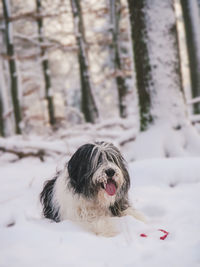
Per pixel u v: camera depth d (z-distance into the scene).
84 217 3.61
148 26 6.87
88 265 2.57
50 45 15.41
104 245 2.96
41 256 2.75
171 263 2.53
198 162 5.27
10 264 2.63
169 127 6.77
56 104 24.52
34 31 19.12
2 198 4.93
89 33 18.25
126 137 8.51
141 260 2.62
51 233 3.23
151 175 5.20
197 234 3.12
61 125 15.05
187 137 6.73
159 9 6.86
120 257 2.70
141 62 6.98
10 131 17.58
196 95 13.48
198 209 3.85
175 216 3.76
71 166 3.67
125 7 14.42
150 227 3.42
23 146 8.23
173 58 6.93
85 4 15.98
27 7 18.92
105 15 16.27
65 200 3.70
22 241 3.05
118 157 3.73
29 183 5.73
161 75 6.86
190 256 2.61
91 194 3.57
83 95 15.16
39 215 4.23
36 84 20.61
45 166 7.49
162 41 6.87
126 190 3.81
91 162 3.55
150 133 6.82
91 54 18.88
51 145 8.34
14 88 15.99
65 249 2.87
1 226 3.80
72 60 21.64
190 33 13.28
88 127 12.11
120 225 3.50
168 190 4.77
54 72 22.89
